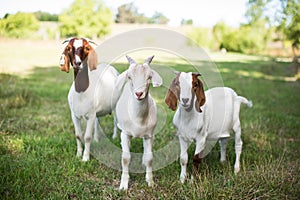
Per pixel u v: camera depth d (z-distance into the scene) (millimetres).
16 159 2094
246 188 1691
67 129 2725
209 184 1721
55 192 1734
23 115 3062
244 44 11242
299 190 1768
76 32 10641
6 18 10148
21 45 8906
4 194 1678
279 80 6098
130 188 1858
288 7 7492
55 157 2180
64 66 1944
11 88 3863
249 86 5188
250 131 2762
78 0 10812
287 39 7316
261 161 2162
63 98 3842
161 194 1759
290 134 2885
